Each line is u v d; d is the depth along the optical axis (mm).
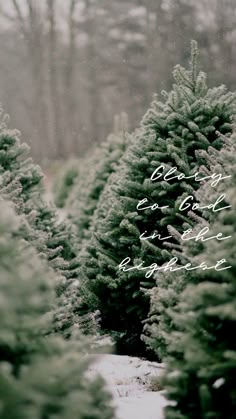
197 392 3373
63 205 19812
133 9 38188
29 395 2432
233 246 3326
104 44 39438
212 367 3094
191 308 3369
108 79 39438
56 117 40094
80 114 41062
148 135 6805
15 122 39969
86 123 40969
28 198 7562
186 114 6535
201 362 3186
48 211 7703
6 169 7336
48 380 2549
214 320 3365
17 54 39531
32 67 39344
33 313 2988
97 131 40375
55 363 2627
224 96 6695
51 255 5625
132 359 6348
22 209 5762
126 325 6816
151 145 6594
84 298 6582
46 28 39281
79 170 19484
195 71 6949
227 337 3361
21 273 2680
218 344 3322
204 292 3154
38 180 7781
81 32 39844
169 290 3986
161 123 6707
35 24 38781
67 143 40812
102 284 6508
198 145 6387
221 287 3150
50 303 3574
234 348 3299
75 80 40531
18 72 39688
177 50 34969
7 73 39594
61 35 39906
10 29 39094
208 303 3186
